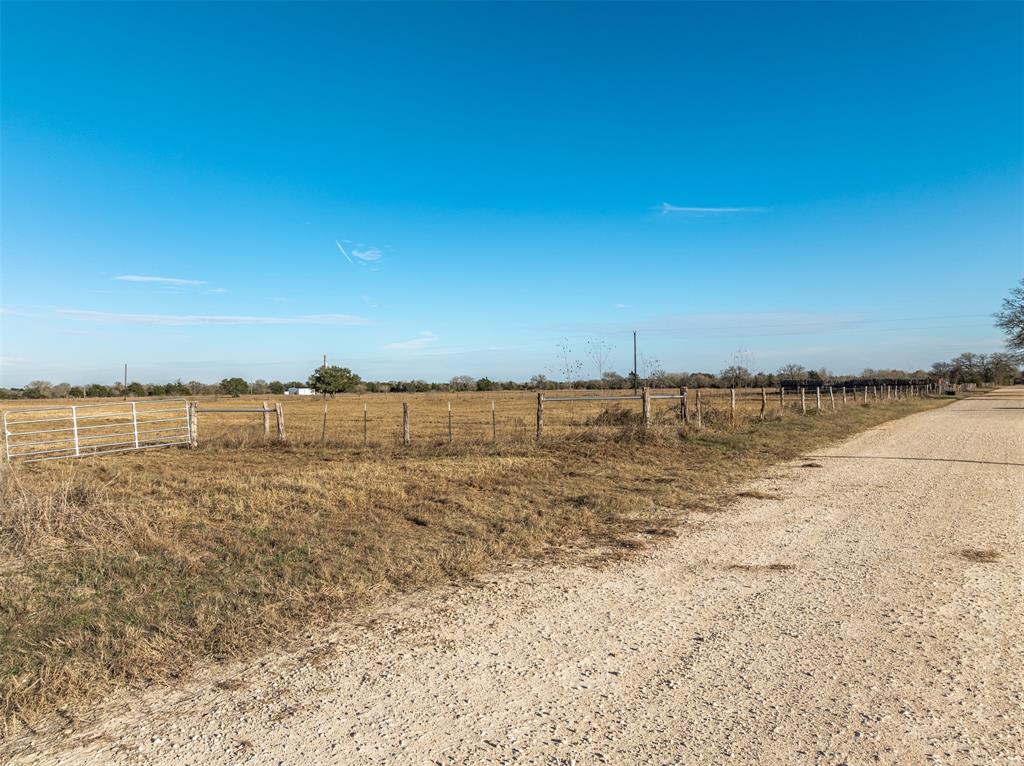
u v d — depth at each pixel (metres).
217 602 5.21
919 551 6.59
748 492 9.99
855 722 3.32
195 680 3.97
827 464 12.91
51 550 6.78
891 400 42.19
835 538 7.21
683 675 3.92
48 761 3.13
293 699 3.71
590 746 3.16
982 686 3.68
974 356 88.88
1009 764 2.93
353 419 32.75
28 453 16.98
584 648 4.36
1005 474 11.52
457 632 4.67
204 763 3.09
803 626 4.67
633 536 7.41
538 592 5.54
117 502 8.66
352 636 4.61
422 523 7.98
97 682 3.93
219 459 15.55
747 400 36.72
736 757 3.03
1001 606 4.96
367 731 3.35
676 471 11.87
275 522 8.02
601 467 12.30
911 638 4.40
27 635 4.58
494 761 3.04
